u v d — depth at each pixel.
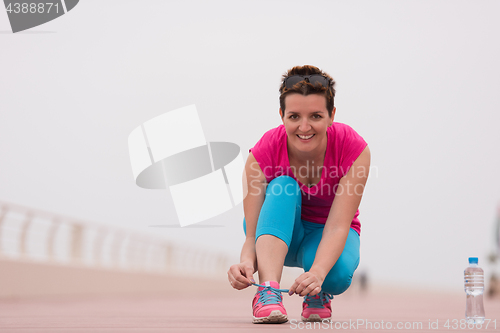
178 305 10.45
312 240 4.17
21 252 11.88
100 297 14.22
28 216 12.04
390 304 13.45
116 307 9.11
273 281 3.79
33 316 5.75
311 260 4.02
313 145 3.76
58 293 12.98
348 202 3.91
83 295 14.13
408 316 6.19
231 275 3.73
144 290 18.41
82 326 3.82
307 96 3.67
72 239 13.95
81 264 14.18
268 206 3.96
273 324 3.81
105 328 3.55
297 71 3.83
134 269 17.70
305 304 4.48
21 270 11.62
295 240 4.29
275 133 4.12
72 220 13.77
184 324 4.04
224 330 3.27
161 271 20.39
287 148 4.06
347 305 12.41
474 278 4.41
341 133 3.98
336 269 3.95
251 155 4.19
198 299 15.48
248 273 3.73
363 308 10.02
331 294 4.36
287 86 3.75
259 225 3.97
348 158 3.96
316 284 3.53
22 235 11.91
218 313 6.89
